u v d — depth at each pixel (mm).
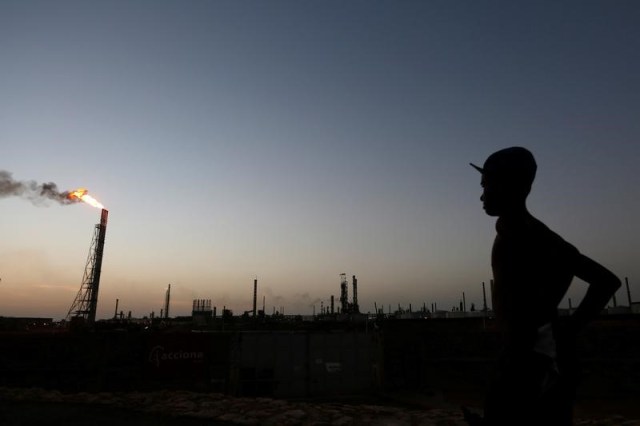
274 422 7426
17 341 19344
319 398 23844
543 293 1630
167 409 8336
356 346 25781
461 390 24141
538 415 1541
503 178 1738
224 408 8398
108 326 35219
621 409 18500
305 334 25078
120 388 20297
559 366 1576
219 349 22891
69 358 19812
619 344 21750
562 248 1703
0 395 9789
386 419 7684
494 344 24906
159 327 37531
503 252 1703
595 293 1658
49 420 7754
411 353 25750
